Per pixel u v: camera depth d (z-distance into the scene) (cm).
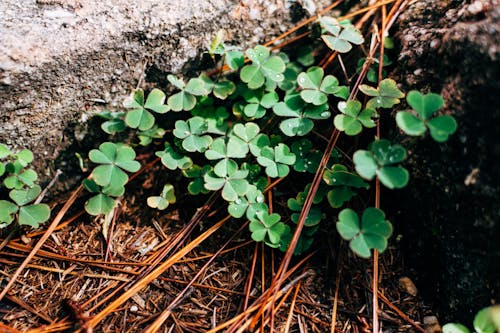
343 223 28
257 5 33
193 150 31
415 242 30
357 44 33
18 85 30
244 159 33
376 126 31
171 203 33
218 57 34
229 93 33
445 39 29
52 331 28
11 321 28
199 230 32
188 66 33
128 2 32
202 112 33
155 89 32
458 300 28
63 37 31
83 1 32
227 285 30
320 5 34
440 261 29
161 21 32
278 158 31
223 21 33
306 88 31
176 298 29
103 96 33
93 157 31
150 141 33
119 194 31
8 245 31
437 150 28
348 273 30
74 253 31
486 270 27
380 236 27
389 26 32
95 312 29
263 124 33
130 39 32
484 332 26
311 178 33
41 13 31
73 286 30
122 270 30
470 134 27
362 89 30
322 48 34
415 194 29
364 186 29
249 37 34
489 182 26
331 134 33
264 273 30
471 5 29
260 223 30
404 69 31
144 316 29
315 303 30
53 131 32
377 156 27
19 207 31
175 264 31
